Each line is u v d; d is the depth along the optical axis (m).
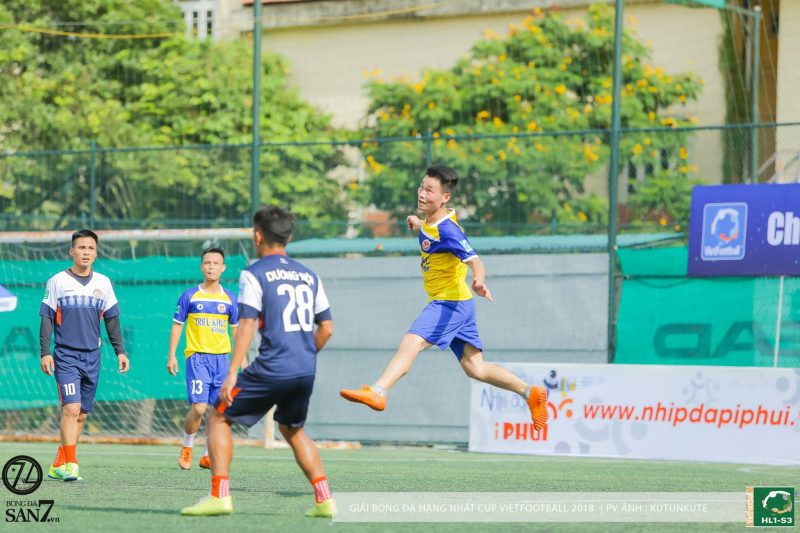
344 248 50.66
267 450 46.84
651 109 67.81
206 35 78.31
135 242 51.69
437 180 27.88
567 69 68.69
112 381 51.44
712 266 44.91
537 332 47.28
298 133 69.06
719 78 68.62
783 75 63.38
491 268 48.09
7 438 51.62
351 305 49.72
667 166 63.31
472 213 61.34
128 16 69.25
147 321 51.22
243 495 27.56
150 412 51.19
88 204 56.91
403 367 27.02
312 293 21.64
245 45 72.75
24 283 52.03
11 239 51.88
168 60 69.06
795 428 40.06
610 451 42.44
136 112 68.81
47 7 68.81
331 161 61.31
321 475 22.30
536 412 28.55
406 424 48.38
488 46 69.69
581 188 61.62
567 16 72.69
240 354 20.95
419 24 75.88
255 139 50.69
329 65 77.19
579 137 61.97
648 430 42.00
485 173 61.31
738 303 44.59
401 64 76.06
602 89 67.31
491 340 47.81
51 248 52.72
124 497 26.75
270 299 21.12
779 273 43.75
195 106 69.12
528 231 54.78
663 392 42.00
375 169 61.03
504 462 40.78
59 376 31.27
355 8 76.50
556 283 47.25
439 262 27.98
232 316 37.03
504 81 67.62
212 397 36.44
